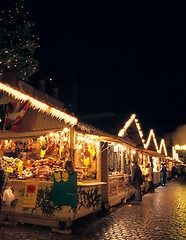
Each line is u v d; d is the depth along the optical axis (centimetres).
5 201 835
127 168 1520
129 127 1659
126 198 1387
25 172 895
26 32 1717
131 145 1341
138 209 1126
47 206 774
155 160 2764
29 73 1762
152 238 673
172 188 2275
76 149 1015
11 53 1616
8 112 876
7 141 1037
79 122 888
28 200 809
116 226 803
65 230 718
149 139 2323
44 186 796
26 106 849
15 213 820
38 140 1052
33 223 788
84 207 855
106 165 1102
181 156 5512
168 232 734
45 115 880
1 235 688
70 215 741
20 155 1048
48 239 660
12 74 985
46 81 2602
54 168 884
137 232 732
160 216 966
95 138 1046
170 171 3922
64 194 754
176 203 1318
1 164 779
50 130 846
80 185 807
